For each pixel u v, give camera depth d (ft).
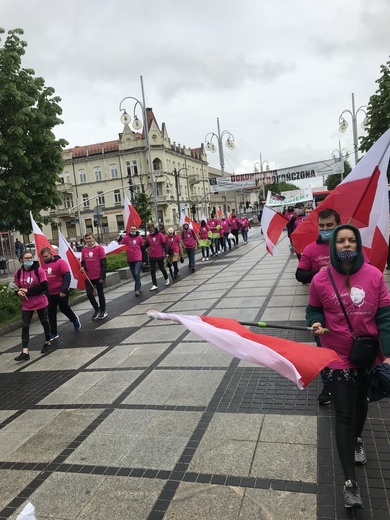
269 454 11.60
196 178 237.86
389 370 9.53
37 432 14.32
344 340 9.50
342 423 9.37
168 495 10.40
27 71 40.34
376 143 15.02
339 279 9.65
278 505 9.68
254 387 15.87
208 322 10.92
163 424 13.83
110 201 213.25
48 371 20.52
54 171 41.73
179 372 18.11
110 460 12.12
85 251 30.71
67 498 10.69
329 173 98.78
